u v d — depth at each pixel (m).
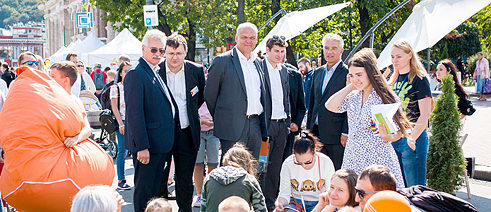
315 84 6.38
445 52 31.52
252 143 5.85
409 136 4.72
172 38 5.50
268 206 6.24
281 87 6.25
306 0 22.31
